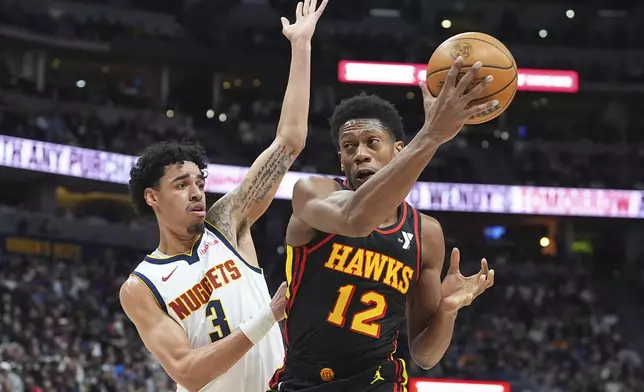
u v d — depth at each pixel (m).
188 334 4.25
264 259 26.03
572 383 20.88
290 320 3.60
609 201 26.27
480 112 2.93
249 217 4.59
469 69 3.02
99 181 23.84
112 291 21.17
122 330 19.09
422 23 30.06
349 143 3.57
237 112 28.20
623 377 21.42
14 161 21.11
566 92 28.33
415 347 3.87
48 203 23.53
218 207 4.57
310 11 4.77
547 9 30.53
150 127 25.83
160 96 28.94
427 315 3.79
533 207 26.00
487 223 28.34
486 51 3.21
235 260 4.42
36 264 20.92
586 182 27.44
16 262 20.36
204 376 3.99
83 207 25.92
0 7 24.81
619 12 30.30
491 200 25.91
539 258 27.41
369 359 3.51
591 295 25.55
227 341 3.94
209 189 24.94
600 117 30.48
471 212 27.50
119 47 26.41
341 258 3.48
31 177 23.38
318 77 27.92
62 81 28.08
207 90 29.44
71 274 21.17
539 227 28.59
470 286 3.77
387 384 3.54
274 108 29.05
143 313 4.21
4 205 23.89
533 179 27.09
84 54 26.27
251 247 4.60
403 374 3.61
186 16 28.31
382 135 3.55
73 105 25.33
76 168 22.42
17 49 25.53
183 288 4.27
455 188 25.91
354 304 3.48
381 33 29.31
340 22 29.70
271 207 26.38
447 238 28.34
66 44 25.67
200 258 4.37
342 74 27.45
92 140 23.91
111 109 25.95
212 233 4.47
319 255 3.51
